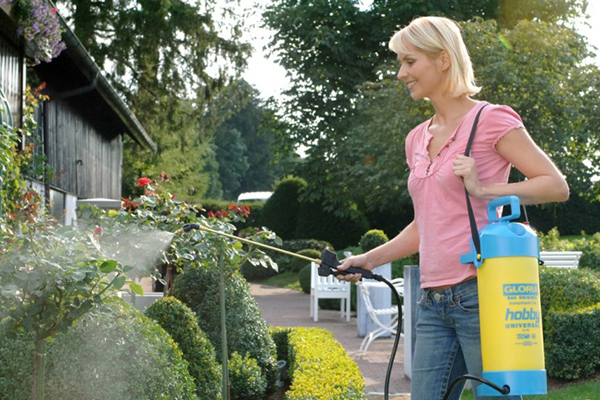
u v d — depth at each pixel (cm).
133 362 372
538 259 245
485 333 244
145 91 2342
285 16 2328
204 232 502
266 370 655
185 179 3275
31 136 1139
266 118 2556
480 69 1745
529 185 252
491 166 263
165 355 388
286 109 2488
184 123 2414
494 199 252
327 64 2420
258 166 6128
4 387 359
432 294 268
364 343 973
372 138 2047
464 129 266
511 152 259
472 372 260
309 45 2414
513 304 239
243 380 612
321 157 2447
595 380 711
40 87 1069
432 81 271
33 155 1130
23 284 284
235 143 5938
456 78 267
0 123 730
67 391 360
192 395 406
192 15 2225
